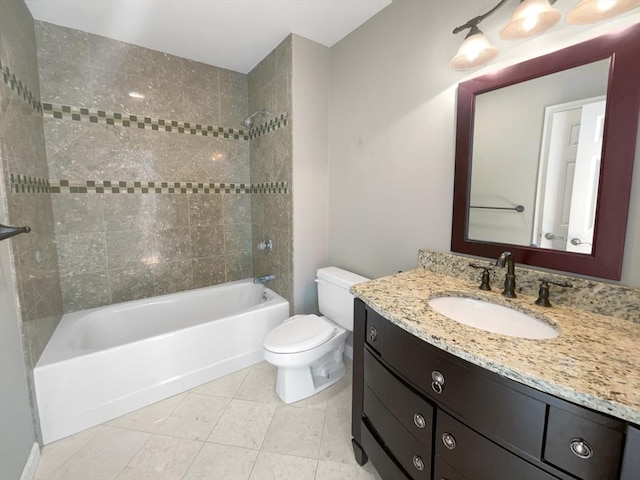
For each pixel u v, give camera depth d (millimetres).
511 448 719
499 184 1250
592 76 975
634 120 895
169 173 2330
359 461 1335
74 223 1986
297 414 1660
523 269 1175
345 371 2037
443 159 1467
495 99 1236
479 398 771
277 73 2145
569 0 1018
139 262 2270
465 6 1314
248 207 2779
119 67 2045
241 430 1544
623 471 563
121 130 2094
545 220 1121
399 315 977
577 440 614
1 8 1310
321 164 2227
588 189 1005
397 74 1659
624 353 738
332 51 2117
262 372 2055
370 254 1963
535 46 1110
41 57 1786
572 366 680
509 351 751
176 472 1306
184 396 1803
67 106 1893
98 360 1555
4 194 1237
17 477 1176
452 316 1173
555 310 1020
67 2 1608
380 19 1729
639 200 908
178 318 2359
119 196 2137
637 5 839
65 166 1918
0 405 1094
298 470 1319
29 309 1425
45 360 1479
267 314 2172
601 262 986
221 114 2525
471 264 1337
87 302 2084
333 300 2012
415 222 1643
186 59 2309
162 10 1701
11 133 1335
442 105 1449
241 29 1911
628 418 540
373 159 1866
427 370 915
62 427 1477
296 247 2213
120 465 1337
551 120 1081
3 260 1204
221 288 2568
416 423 969
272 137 2301
